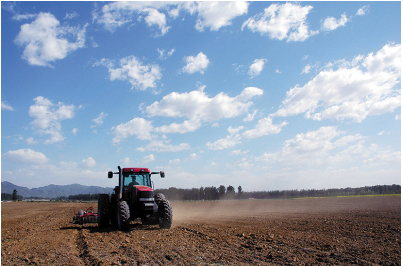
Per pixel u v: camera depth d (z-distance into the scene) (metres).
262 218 16.53
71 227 12.38
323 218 15.31
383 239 8.18
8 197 138.88
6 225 14.16
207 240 8.13
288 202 42.25
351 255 6.20
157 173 12.52
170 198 100.19
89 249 6.89
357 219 14.05
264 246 7.18
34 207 38.00
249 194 103.25
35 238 9.05
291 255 6.21
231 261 5.72
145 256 6.14
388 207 22.25
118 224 10.32
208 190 101.06
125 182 11.74
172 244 7.46
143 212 10.88
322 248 6.96
